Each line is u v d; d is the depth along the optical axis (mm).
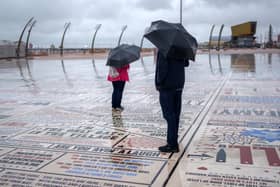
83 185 4152
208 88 12312
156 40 5020
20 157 5203
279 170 4484
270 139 5875
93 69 23812
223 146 5531
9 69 24797
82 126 7090
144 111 8508
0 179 4367
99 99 10461
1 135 6457
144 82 14914
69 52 60344
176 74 5105
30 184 4207
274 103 9078
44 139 6160
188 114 7973
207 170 4527
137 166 4738
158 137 6176
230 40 67875
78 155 5254
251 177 4270
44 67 26641
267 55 39281
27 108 9164
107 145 5742
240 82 13812
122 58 8305
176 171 4523
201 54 47250
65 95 11469
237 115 7758
